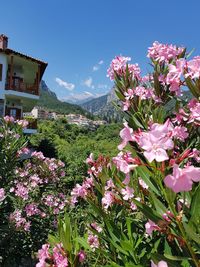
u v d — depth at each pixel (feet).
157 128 5.24
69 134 147.84
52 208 27.55
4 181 26.27
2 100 76.84
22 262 25.64
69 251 8.81
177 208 5.73
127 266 7.38
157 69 9.26
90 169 10.98
